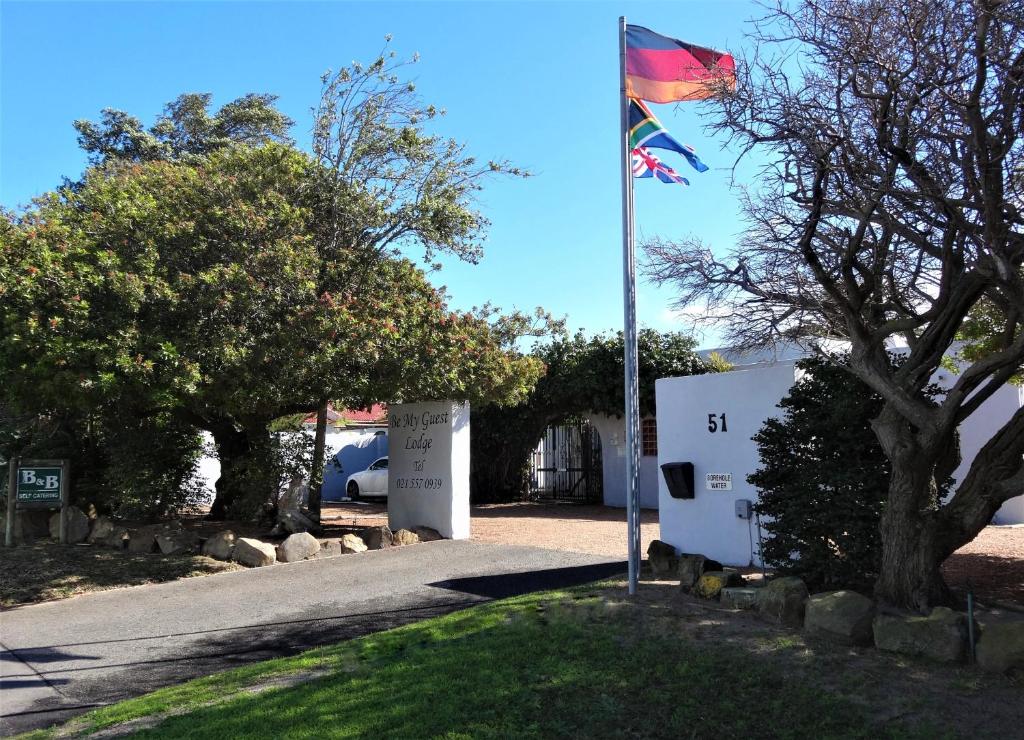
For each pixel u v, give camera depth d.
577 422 21.78
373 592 9.49
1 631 8.34
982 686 4.91
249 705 5.32
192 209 11.41
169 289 10.35
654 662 5.58
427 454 14.01
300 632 7.90
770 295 7.80
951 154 6.36
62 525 12.34
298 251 11.85
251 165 12.68
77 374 9.55
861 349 6.64
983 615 5.89
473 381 13.16
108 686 6.48
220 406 11.78
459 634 6.84
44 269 9.70
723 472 9.51
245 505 13.71
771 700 4.84
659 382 10.36
